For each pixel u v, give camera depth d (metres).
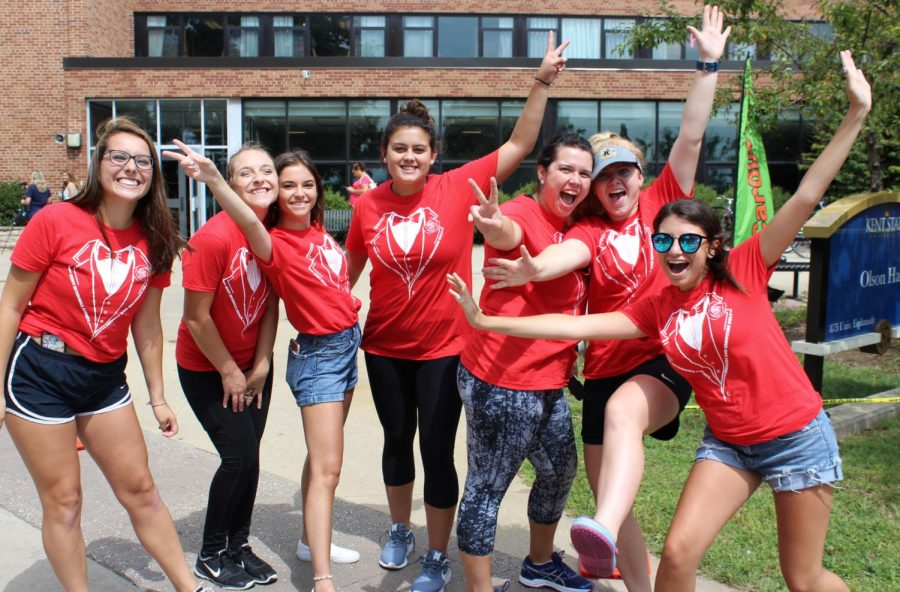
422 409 3.68
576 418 6.33
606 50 26.72
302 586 3.74
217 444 3.66
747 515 4.29
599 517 2.62
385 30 26.62
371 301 3.81
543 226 3.30
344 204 23.53
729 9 9.29
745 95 9.16
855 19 8.68
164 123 24.42
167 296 12.34
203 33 26.92
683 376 2.92
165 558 3.28
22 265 2.92
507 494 4.89
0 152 24.19
